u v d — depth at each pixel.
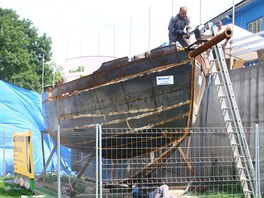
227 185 10.98
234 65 13.09
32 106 19.70
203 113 12.90
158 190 9.32
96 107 11.45
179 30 10.72
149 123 10.46
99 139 8.22
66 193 11.04
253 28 20.70
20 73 35.53
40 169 17.78
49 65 38.88
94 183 10.95
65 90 12.95
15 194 12.44
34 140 18.30
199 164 12.38
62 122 13.41
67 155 16.33
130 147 10.78
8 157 18.16
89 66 14.67
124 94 10.64
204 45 9.26
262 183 10.40
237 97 11.85
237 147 9.68
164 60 9.97
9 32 35.34
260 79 11.03
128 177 10.54
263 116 10.85
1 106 19.09
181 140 10.27
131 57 11.27
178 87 9.91
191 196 10.45
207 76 12.54
